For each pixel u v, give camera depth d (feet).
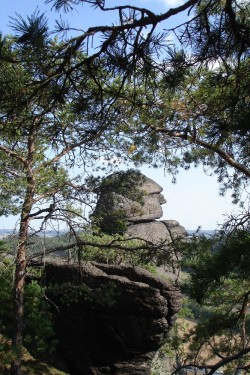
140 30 12.21
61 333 52.85
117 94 13.98
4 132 14.44
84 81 13.70
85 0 11.30
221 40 13.01
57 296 52.39
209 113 19.70
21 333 48.93
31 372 47.47
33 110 14.21
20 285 44.62
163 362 63.10
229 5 12.08
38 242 44.83
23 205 42.34
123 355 52.75
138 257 48.73
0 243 45.19
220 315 29.01
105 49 12.46
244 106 15.61
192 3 11.85
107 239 52.95
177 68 13.33
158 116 37.63
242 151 27.07
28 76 12.79
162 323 51.44
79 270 47.11
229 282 33.12
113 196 47.34
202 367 28.78
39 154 42.96
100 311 51.49
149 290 50.03
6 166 43.42
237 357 27.76
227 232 24.70
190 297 20.76
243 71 14.44
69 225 44.32
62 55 12.12
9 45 11.71
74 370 53.06
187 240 39.96
